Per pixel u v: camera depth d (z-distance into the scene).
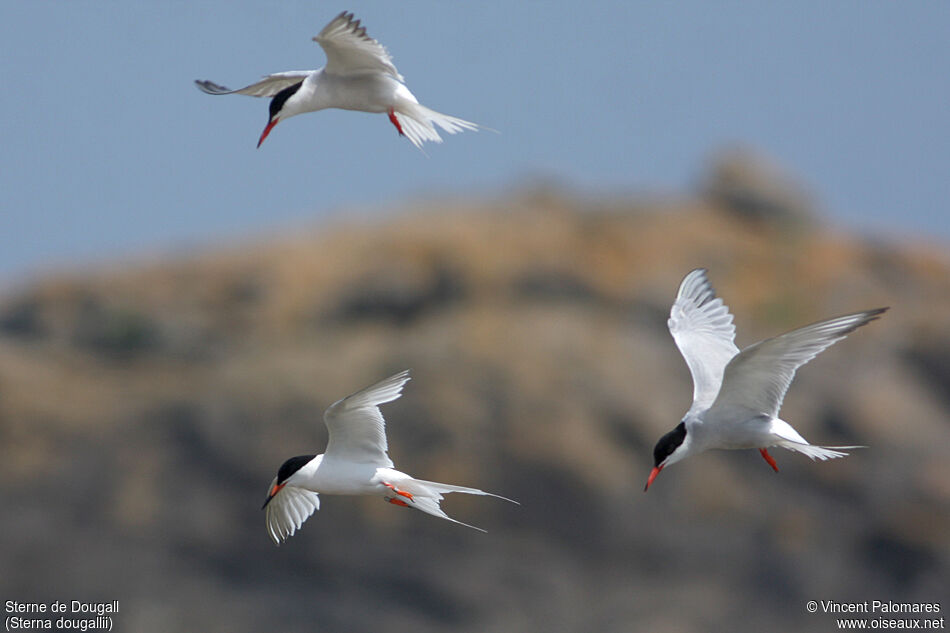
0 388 23.98
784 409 22.91
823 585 21.50
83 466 23.02
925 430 22.81
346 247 26.88
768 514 21.97
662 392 23.23
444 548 21.56
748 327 26.14
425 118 10.04
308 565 21.73
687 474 22.14
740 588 21.58
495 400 22.73
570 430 22.30
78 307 26.55
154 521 22.38
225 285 26.72
